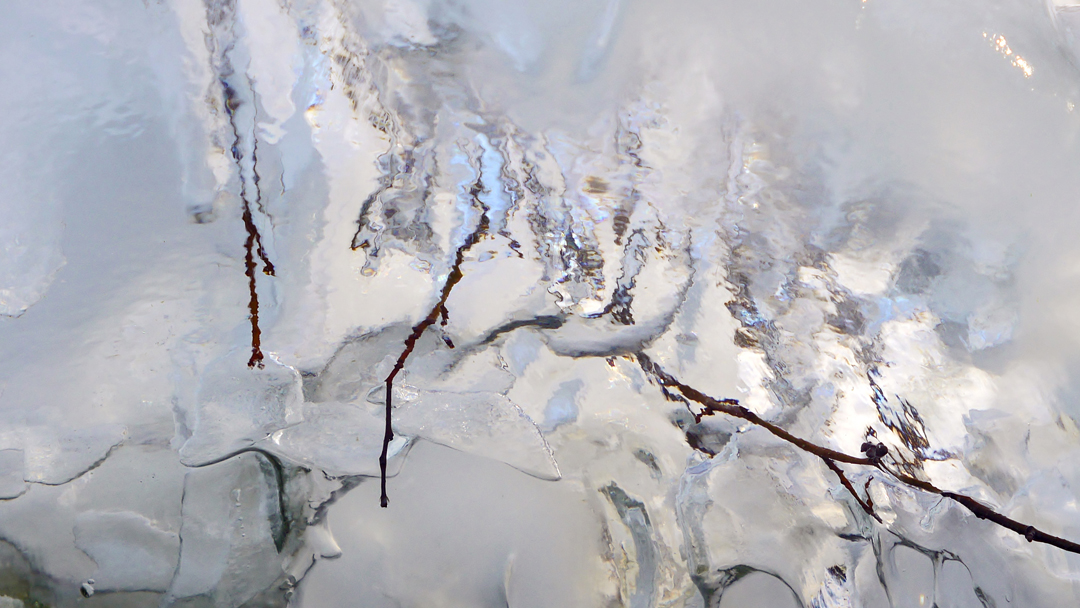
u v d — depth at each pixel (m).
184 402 0.41
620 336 0.43
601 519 0.40
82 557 0.40
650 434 0.42
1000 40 0.43
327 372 0.42
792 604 0.40
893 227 0.43
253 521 0.40
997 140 0.43
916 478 0.41
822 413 0.42
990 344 0.43
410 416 0.41
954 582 0.40
